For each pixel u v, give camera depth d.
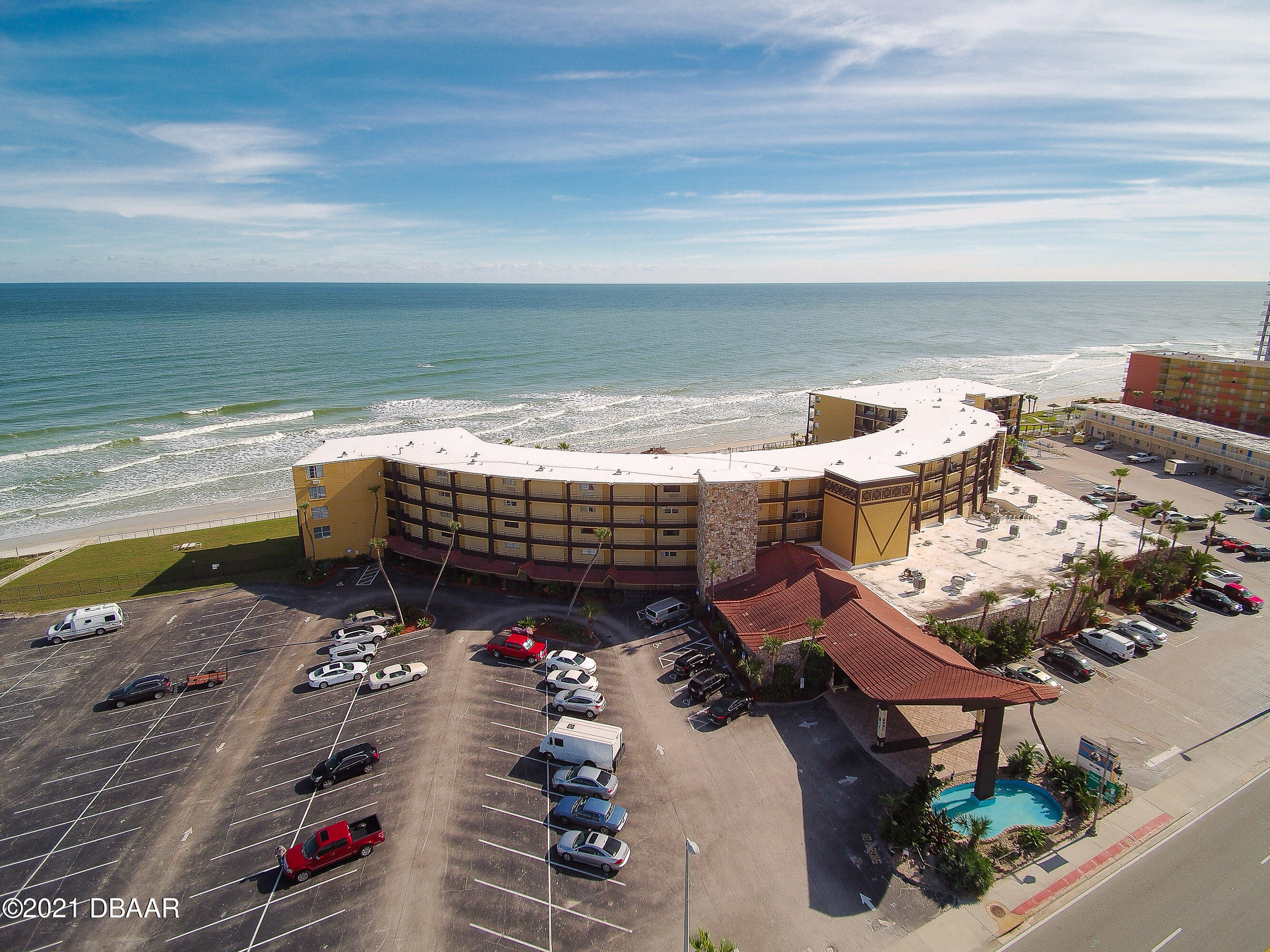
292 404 157.12
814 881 33.91
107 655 55.75
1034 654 54.06
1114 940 30.61
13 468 111.81
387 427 137.62
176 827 37.84
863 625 47.81
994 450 81.56
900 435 77.62
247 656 55.41
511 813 38.50
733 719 46.34
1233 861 34.88
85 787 40.97
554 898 33.12
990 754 38.12
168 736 45.59
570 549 65.31
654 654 54.59
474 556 67.56
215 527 87.00
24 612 63.72
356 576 69.50
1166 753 42.94
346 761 41.44
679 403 165.25
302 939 31.12
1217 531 79.56
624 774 41.41
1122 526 72.31
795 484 64.38
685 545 64.25
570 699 46.69
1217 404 123.06
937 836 35.69
